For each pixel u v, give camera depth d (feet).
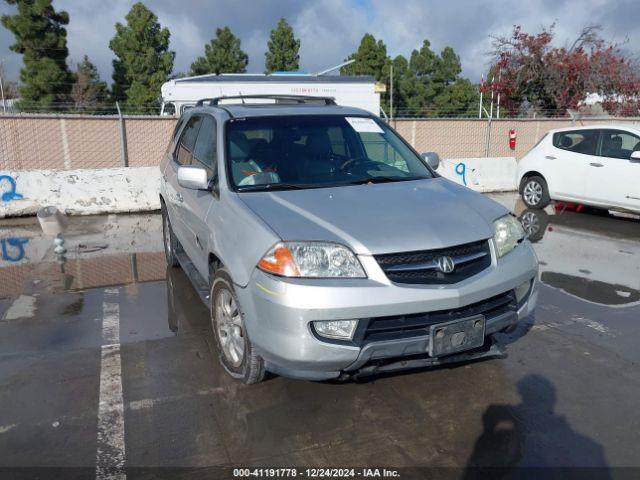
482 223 11.84
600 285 20.36
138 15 95.96
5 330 16.12
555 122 58.95
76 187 32.63
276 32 121.08
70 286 20.08
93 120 50.93
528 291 12.44
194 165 16.26
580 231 29.27
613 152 31.07
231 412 11.78
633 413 11.82
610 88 75.92
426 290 10.55
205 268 14.48
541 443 10.77
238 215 12.12
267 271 10.70
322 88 64.49
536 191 35.09
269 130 14.87
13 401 12.24
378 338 10.52
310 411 11.82
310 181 13.73
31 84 85.97
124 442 10.80
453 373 13.44
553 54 75.20
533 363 14.02
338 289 10.27
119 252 24.61
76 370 13.62
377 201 12.33
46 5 84.23
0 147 49.37
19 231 28.71
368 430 11.16
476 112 124.88
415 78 131.75
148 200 33.83
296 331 10.31
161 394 12.51
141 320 16.84
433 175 15.24
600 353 14.61
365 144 15.53
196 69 119.14
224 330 13.01
